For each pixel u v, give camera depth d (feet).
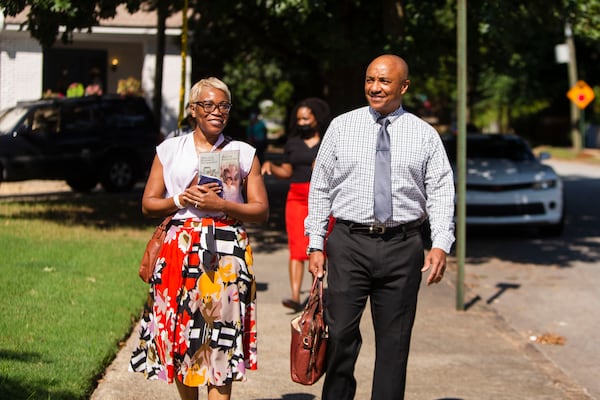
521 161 80.79
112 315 38.34
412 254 25.05
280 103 235.20
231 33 92.48
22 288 42.14
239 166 24.27
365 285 25.20
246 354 24.21
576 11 68.18
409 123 25.08
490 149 82.48
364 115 25.35
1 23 42.09
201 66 121.70
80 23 63.36
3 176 92.22
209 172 23.63
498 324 44.42
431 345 39.58
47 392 27.09
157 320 23.80
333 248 25.31
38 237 59.77
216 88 24.08
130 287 44.57
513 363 36.94
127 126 99.86
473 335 41.78
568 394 32.78
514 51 85.15
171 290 23.63
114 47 132.87
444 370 35.50
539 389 33.27
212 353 23.34
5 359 30.27
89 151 96.89
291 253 43.91
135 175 100.99
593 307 50.49
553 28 74.79
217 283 23.52
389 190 24.67
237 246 24.06
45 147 94.02
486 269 62.39
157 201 23.95
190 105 24.44
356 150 24.93
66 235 61.93
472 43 80.07
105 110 98.94
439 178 24.93
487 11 64.64
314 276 25.63
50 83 130.31
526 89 248.73
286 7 60.39
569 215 95.81
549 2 67.87
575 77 219.61
